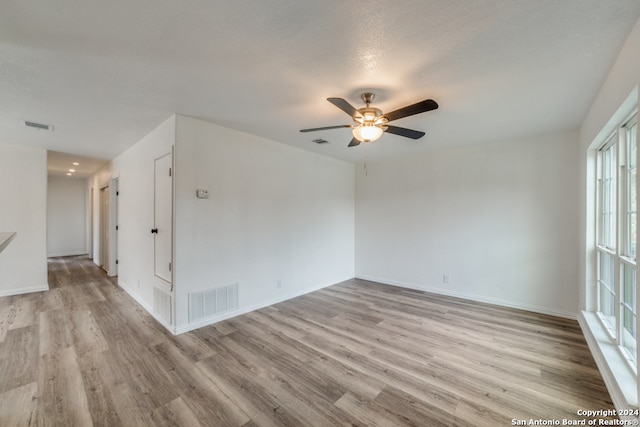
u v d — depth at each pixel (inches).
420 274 189.2
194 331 122.3
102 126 132.3
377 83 88.5
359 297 173.0
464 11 56.9
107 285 193.5
